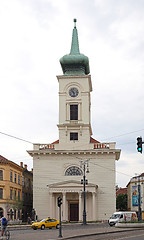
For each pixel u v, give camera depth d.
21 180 79.44
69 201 65.19
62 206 63.81
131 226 48.91
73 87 70.38
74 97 70.00
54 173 66.50
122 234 36.34
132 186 95.50
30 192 88.81
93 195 62.75
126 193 124.06
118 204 113.88
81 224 56.09
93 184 62.78
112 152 65.94
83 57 70.25
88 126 68.38
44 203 65.31
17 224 59.53
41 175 66.56
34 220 63.16
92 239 30.36
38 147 67.94
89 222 60.12
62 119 69.25
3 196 67.56
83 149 67.31
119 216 54.19
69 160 66.88
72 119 69.44
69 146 67.81
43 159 67.19
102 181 65.50
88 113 69.19
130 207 98.88
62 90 70.44
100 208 64.44
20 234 36.94
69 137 68.44
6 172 68.88
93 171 66.06
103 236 33.72
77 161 66.69
